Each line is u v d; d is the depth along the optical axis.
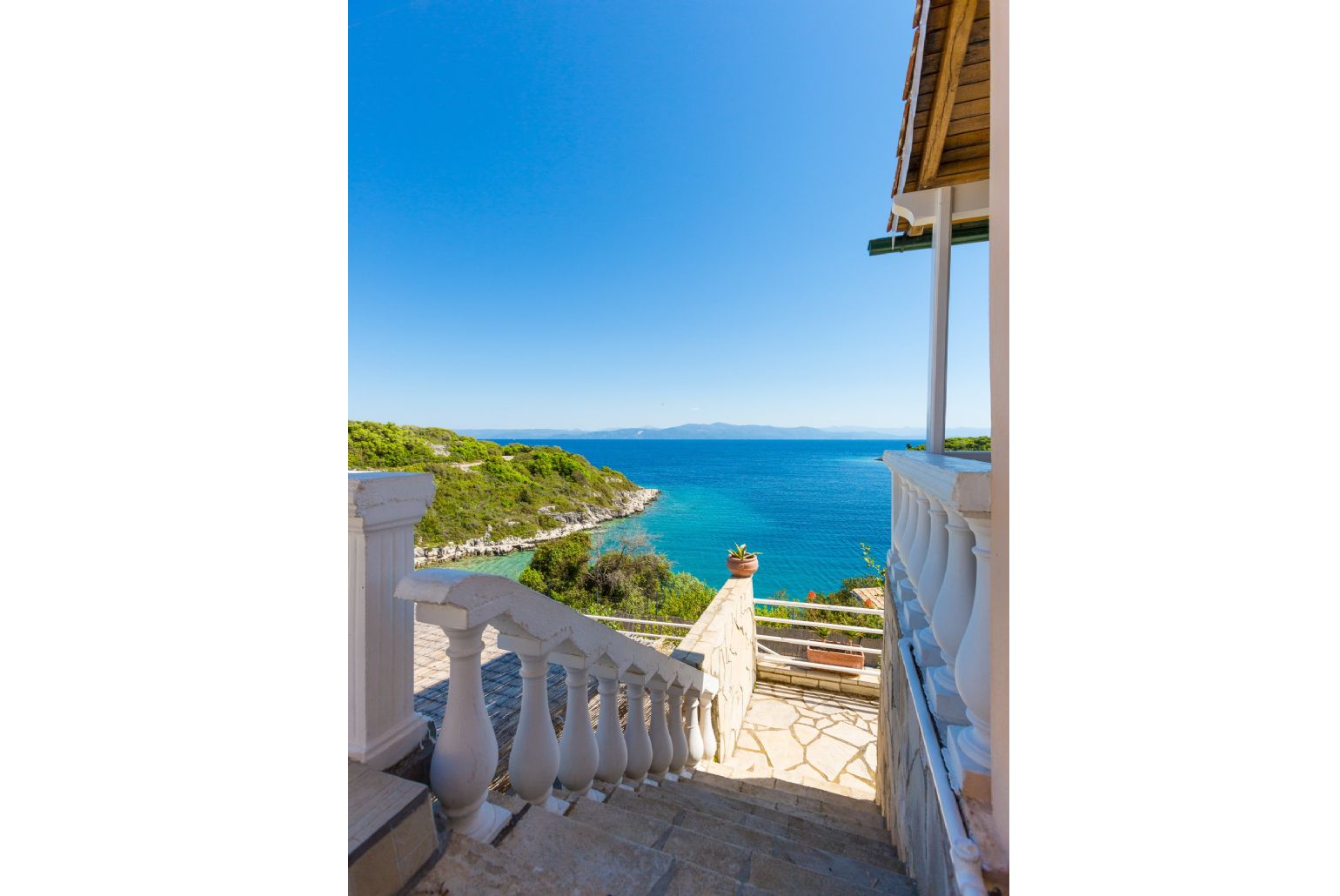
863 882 1.69
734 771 3.74
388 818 0.94
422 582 1.07
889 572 3.39
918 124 2.49
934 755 1.36
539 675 1.44
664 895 1.11
